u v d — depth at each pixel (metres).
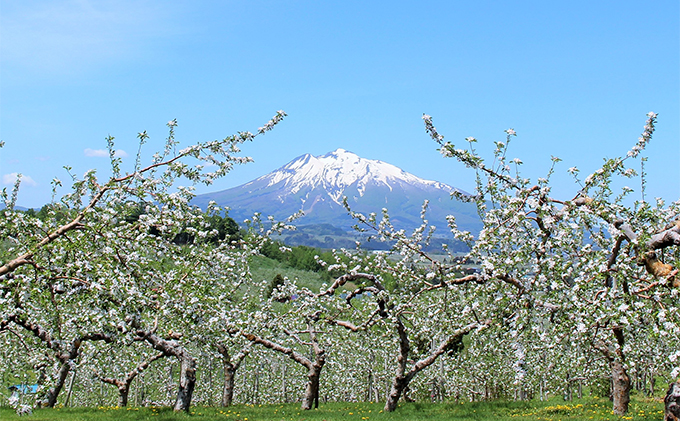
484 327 11.50
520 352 10.08
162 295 11.63
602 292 9.38
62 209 11.44
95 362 15.66
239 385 38.31
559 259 9.46
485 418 15.80
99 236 10.05
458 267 12.84
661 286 8.51
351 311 17.48
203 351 15.55
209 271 13.06
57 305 11.86
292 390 39.22
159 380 33.66
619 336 12.68
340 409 19.69
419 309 16.58
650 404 19.30
